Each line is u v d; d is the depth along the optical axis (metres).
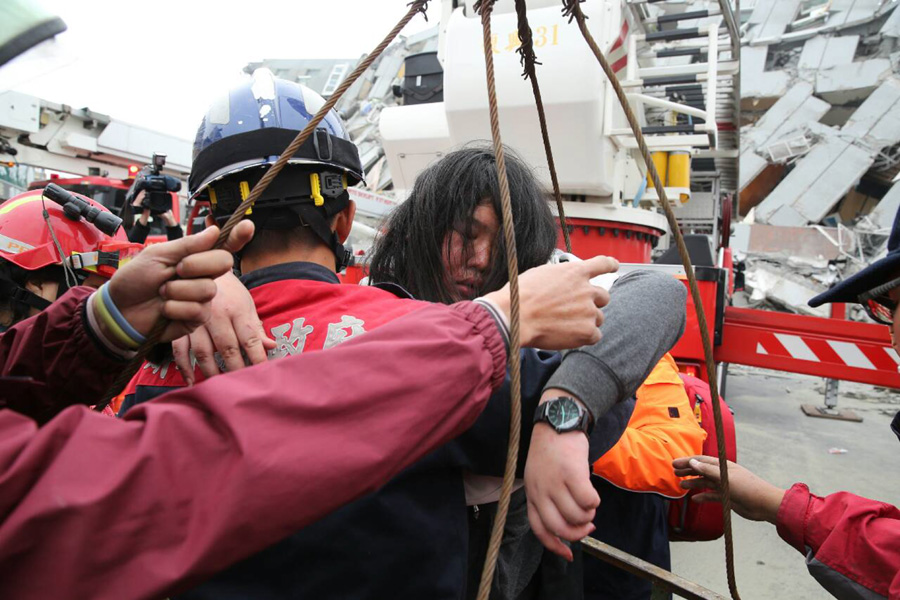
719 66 5.04
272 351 0.86
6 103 5.97
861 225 15.44
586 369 0.85
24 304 1.91
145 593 0.49
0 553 0.47
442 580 0.79
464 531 0.84
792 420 5.57
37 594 0.48
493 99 0.76
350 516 0.75
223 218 0.95
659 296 0.98
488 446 0.83
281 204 0.91
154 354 0.93
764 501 1.22
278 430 0.54
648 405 1.62
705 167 8.42
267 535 0.52
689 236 4.84
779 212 17.36
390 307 0.88
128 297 0.74
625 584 1.62
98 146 6.88
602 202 3.83
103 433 0.53
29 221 1.95
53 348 0.82
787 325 4.25
